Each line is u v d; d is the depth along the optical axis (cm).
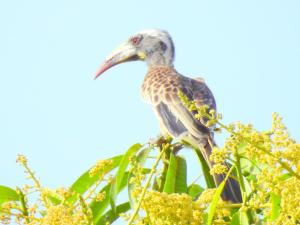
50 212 668
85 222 668
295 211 634
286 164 652
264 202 707
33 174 773
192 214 662
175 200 662
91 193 801
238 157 695
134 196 695
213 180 962
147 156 942
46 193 766
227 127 666
